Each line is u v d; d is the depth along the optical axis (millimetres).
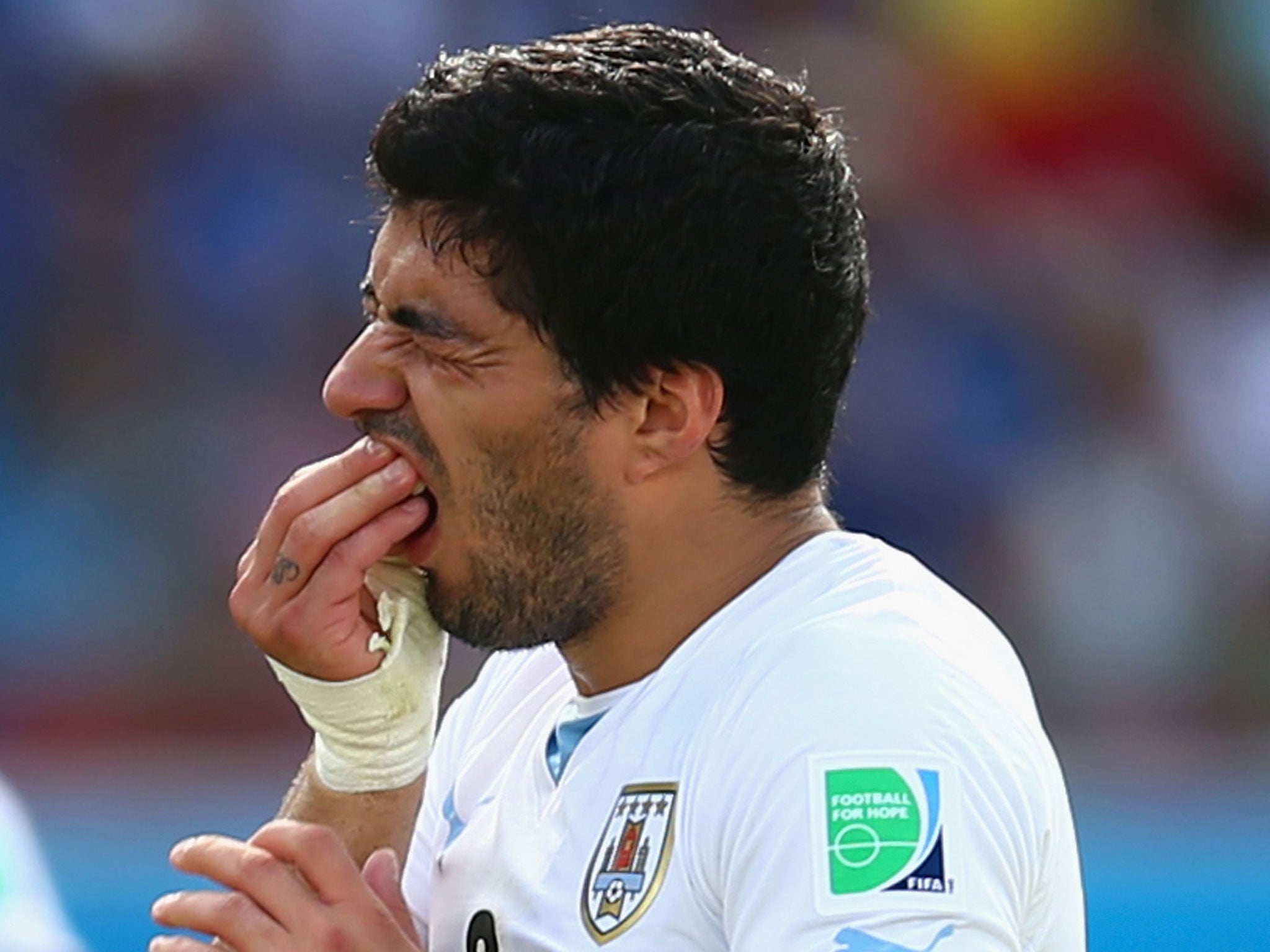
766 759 6062
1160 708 27391
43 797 22359
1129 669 28141
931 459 29328
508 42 32094
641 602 6848
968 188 31828
